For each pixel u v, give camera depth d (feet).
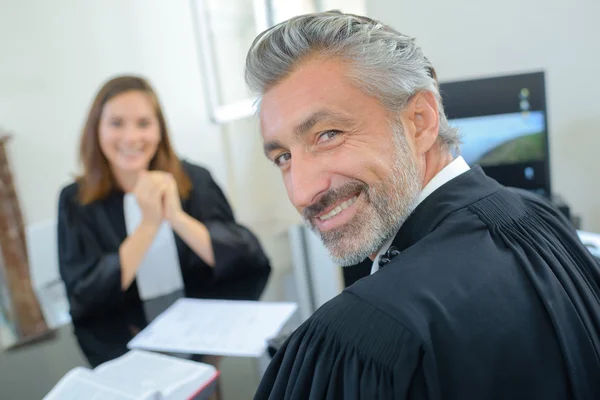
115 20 7.82
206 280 4.39
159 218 4.30
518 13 5.79
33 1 6.86
